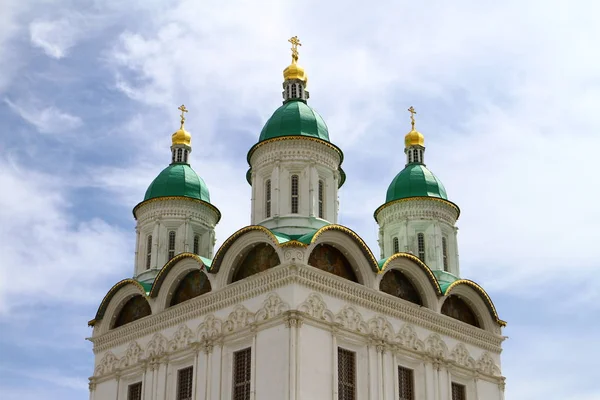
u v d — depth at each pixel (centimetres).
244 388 4466
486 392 5284
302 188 5138
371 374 4562
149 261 5891
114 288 5506
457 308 5431
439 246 5875
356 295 4684
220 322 4709
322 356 4356
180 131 6450
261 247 4734
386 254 6025
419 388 4841
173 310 5031
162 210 5962
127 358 5244
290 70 5684
